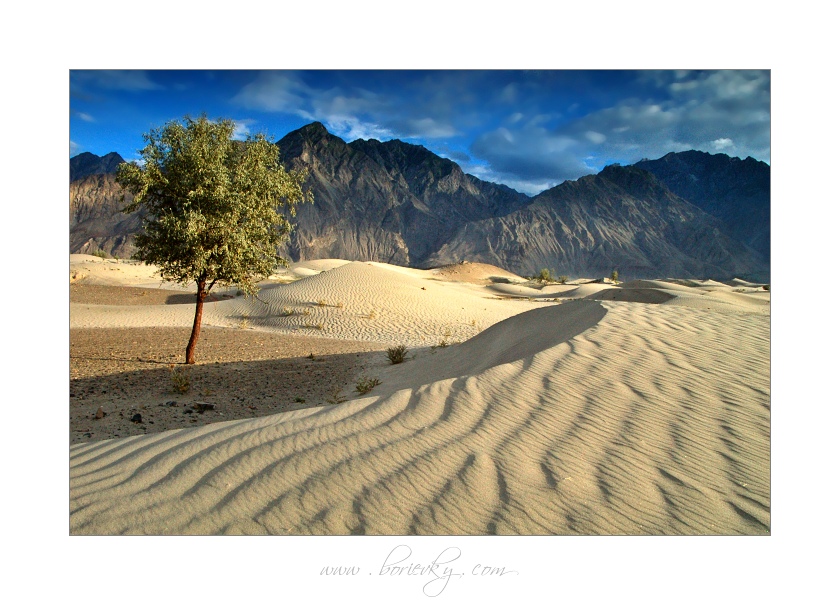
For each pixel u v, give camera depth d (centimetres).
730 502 368
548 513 353
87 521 362
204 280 1394
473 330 2388
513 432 470
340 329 2308
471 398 551
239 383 1107
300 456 427
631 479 392
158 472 418
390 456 425
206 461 428
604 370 638
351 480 391
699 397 547
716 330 841
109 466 437
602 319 943
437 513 353
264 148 1420
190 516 360
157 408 856
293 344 1861
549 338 946
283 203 1492
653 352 712
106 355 1472
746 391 559
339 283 3197
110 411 827
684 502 367
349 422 494
